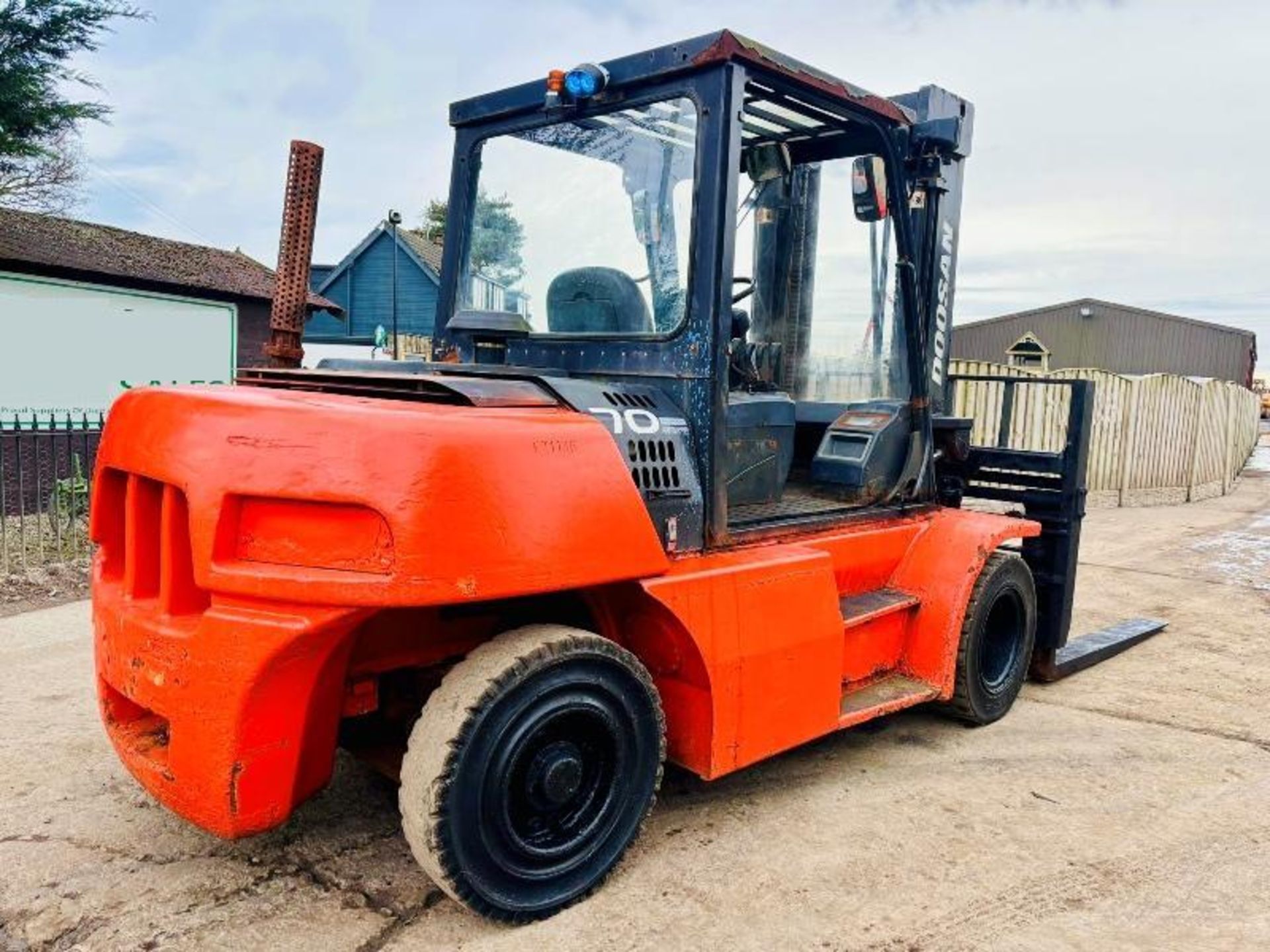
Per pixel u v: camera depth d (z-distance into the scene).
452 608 2.96
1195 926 2.77
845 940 2.64
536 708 2.58
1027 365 33.78
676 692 3.07
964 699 4.23
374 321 22.19
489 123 3.75
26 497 9.88
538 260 3.57
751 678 3.06
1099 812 3.50
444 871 2.46
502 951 2.54
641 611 2.93
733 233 3.07
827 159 4.10
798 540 3.54
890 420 4.05
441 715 2.48
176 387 2.76
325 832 3.18
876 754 4.02
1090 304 37.66
